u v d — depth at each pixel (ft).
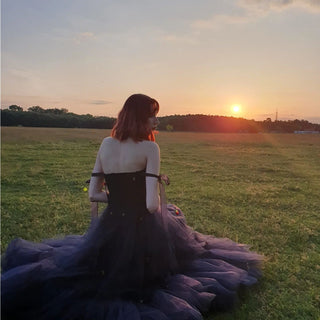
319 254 12.46
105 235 8.14
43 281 7.91
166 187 24.32
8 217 15.75
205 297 8.09
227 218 16.66
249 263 10.41
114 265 7.97
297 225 15.89
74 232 14.20
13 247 9.30
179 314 7.36
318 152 58.75
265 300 9.04
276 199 21.30
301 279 10.37
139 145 7.97
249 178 29.68
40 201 19.25
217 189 24.02
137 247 8.02
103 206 18.28
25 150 47.42
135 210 8.16
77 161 37.63
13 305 7.70
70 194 21.29
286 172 33.68
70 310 7.57
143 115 8.05
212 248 11.07
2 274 7.91
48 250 9.39
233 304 8.57
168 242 8.63
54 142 62.85
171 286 8.38
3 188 22.65
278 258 11.89
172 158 43.86
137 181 8.10
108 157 8.17
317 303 9.02
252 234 14.48
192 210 18.10
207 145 71.15
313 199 21.88
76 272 8.00
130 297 7.86
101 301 7.71
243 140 93.04
